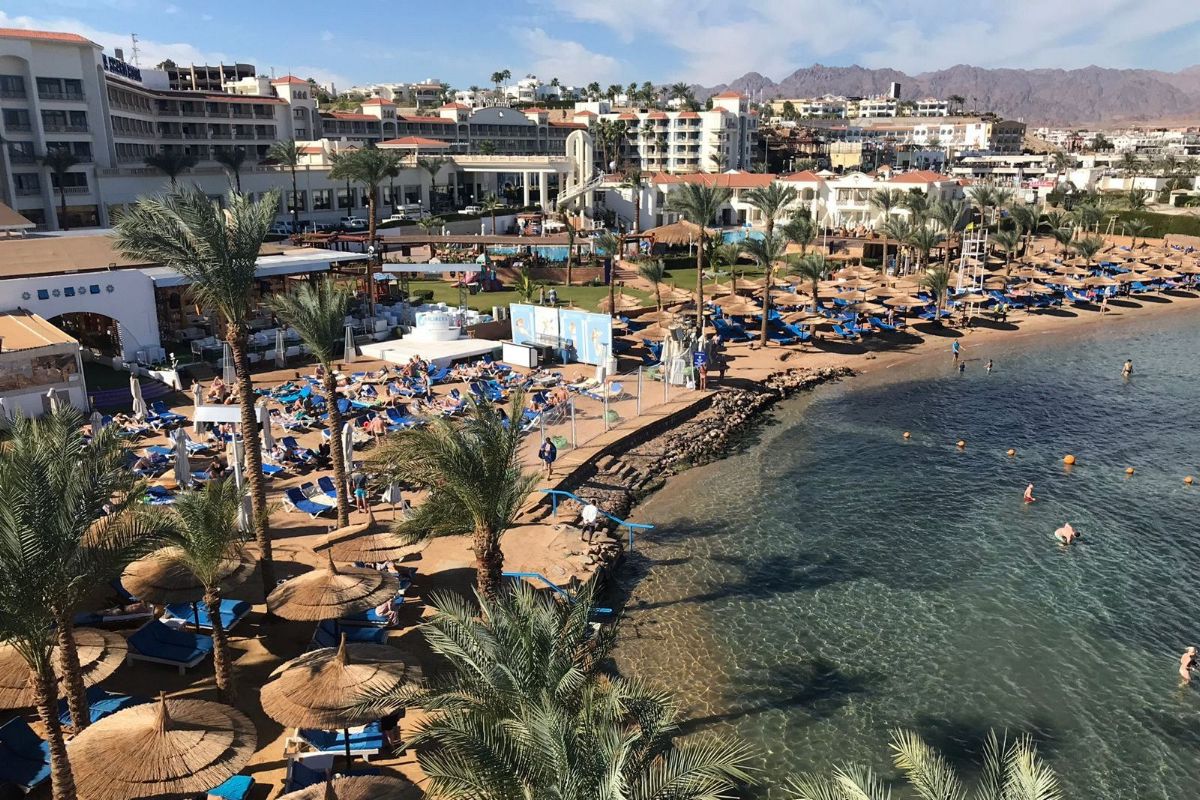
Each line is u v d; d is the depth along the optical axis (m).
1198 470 37.91
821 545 29.75
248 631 21.53
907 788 17.86
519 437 19.23
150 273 47.22
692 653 22.84
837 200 118.69
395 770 16.50
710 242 92.31
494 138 169.62
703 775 10.73
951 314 72.19
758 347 58.56
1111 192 162.25
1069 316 75.00
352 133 151.12
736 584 26.80
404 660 16.94
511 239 77.44
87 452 15.59
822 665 22.41
